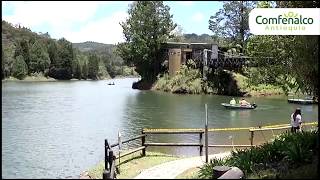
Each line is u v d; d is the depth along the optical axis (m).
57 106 53.38
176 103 58.25
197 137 28.45
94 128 34.84
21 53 114.31
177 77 85.94
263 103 57.97
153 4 99.00
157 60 97.81
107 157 15.23
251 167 14.20
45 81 122.44
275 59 27.08
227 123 38.25
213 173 13.37
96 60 162.50
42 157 22.73
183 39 110.56
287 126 21.27
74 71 144.88
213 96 73.31
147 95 74.81
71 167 20.08
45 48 130.62
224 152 20.05
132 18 99.50
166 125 36.97
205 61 83.25
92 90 88.31
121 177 14.52
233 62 78.62
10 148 25.39
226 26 84.38
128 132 32.94
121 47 101.44
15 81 112.75
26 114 44.47
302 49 16.52
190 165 16.27
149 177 14.34
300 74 18.20
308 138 14.80
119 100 62.94
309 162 13.20
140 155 18.20
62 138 29.62
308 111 47.59
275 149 15.18
